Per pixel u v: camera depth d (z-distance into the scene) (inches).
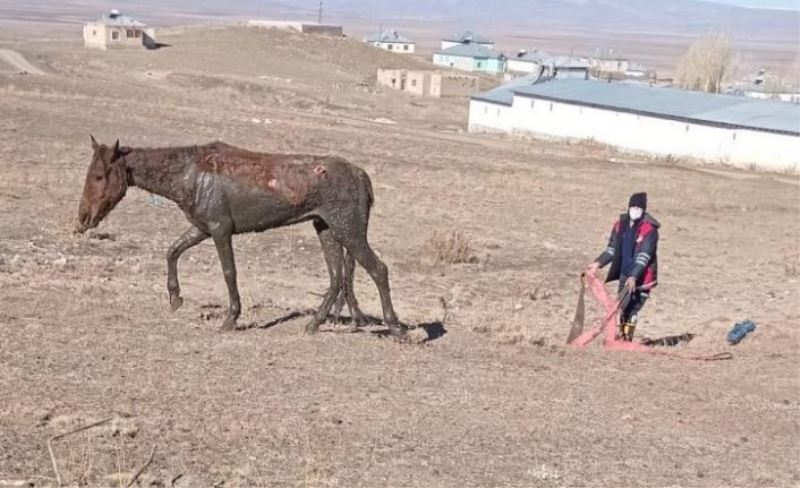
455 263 991.0
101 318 523.5
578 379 486.9
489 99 3545.8
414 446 360.5
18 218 925.2
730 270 1075.9
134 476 305.3
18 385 383.6
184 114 2343.8
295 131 2255.2
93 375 409.4
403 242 1075.3
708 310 825.5
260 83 4207.7
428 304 753.0
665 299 871.1
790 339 644.7
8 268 687.1
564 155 2583.7
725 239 1349.7
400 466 338.0
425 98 4709.6
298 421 374.0
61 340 461.7
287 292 740.0
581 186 1819.6
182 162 496.4
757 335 662.5
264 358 466.6
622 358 550.9
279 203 501.4
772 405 464.8
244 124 2294.5
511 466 348.2
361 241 521.7
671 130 2940.5
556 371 501.7
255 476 316.8
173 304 523.5
